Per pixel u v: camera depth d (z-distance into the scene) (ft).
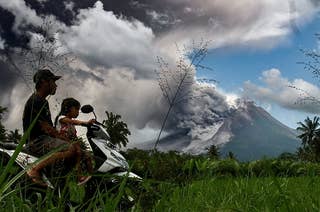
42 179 13.00
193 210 11.16
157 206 10.09
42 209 8.73
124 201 10.52
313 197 11.12
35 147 15.06
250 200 12.42
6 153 13.41
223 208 10.03
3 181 6.95
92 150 17.67
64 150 15.39
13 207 7.85
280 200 11.41
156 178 10.93
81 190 13.84
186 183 11.85
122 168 16.60
